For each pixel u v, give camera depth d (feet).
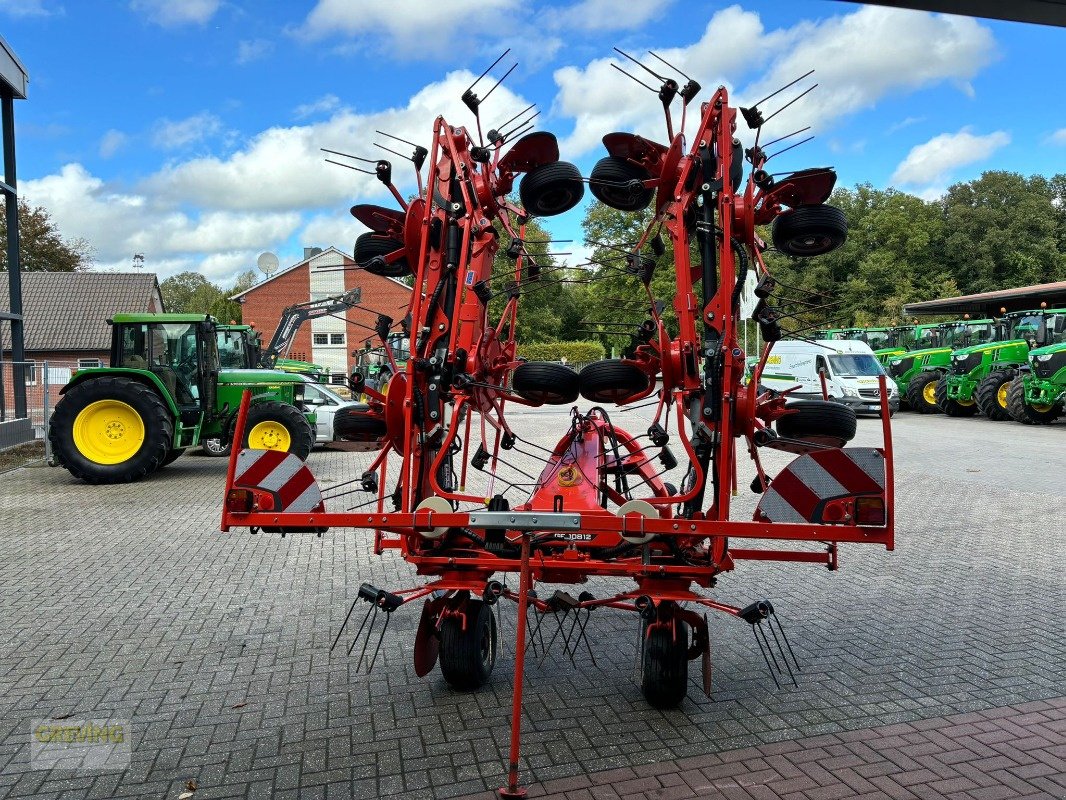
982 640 16.79
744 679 14.79
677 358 14.06
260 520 12.85
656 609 13.12
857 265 179.01
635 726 12.84
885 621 18.10
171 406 39.27
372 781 11.23
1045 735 12.46
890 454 11.93
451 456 16.48
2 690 14.32
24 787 11.11
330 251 133.80
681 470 38.65
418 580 21.47
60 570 22.36
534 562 13.43
